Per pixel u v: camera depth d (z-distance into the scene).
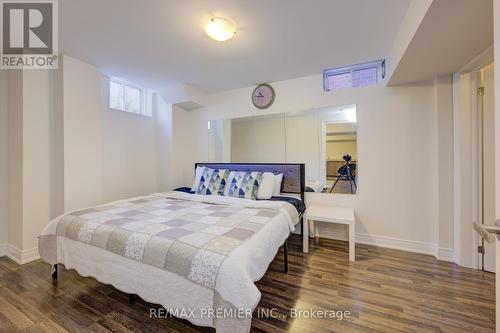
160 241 1.34
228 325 1.06
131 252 1.38
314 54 2.39
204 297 1.14
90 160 2.62
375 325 1.39
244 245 1.29
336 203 2.84
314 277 1.96
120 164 3.21
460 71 2.10
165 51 2.31
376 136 2.63
